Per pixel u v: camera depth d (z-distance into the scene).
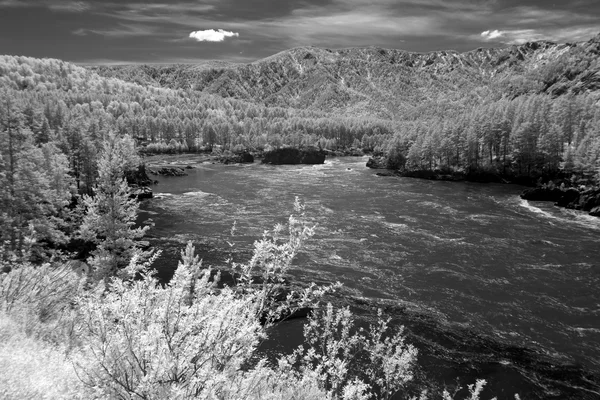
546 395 19.30
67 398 3.94
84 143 68.75
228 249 39.91
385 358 6.91
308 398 5.20
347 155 162.62
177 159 134.62
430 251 40.06
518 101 129.88
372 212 57.03
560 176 81.56
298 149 126.56
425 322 25.98
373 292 30.45
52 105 106.00
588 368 21.70
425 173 94.25
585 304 29.22
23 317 7.25
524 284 32.44
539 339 24.58
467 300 29.55
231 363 3.70
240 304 4.00
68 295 9.31
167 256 37.50
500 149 100.50
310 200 65.81
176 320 3.79
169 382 3.25
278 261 4.89
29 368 4.78
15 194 31.50
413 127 124.19
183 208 60.12
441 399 18.31
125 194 24.00
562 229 49.00
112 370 3.40
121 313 3.83
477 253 39.62
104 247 23.22
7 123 33.66
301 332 22.33
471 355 22.34
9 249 26.91
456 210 59.03
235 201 65.44
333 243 42.00
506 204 64.12
